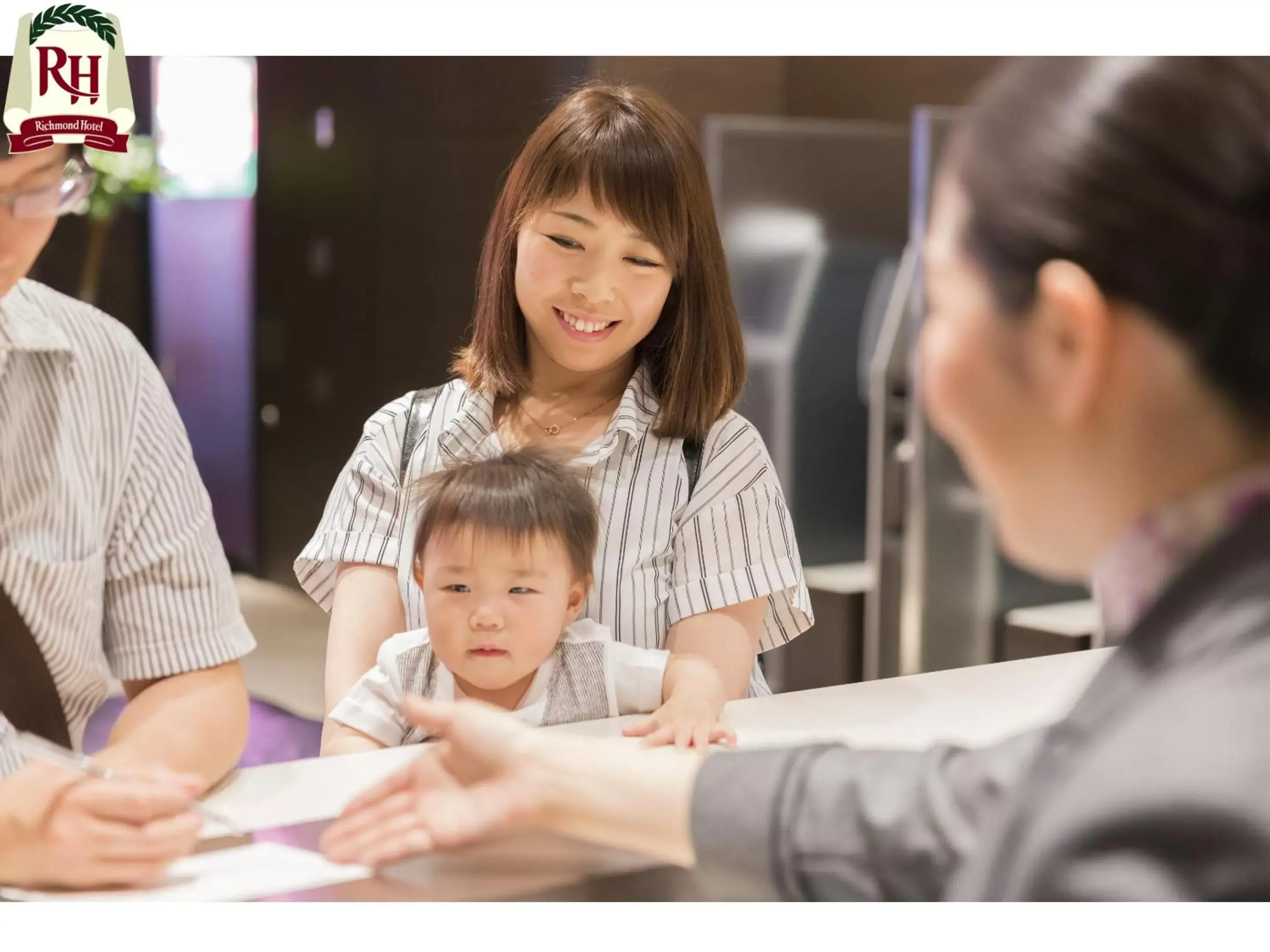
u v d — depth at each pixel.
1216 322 0.41
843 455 3.30
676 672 1.12
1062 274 0.42
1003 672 1.17
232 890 0.73
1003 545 0.47
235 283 3.15
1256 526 0.41
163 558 1.02
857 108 3.12
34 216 0.84
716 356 1.26
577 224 1.17
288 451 3.19
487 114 2.84
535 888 0.76
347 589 1.27
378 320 3.03
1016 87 0.44
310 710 2.82
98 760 0.90
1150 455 0.42
